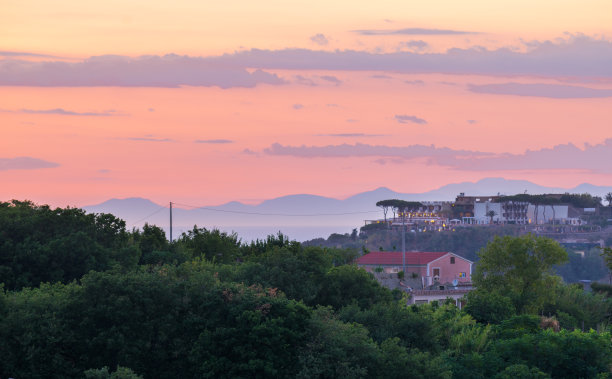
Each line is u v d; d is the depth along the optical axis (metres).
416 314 88.56
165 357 71.19
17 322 66.94
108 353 68.94
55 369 66.50
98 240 99.69
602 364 86.44
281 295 78.19
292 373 70.31
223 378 69.06
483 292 118.88
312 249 104.56
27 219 94.31
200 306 73.75
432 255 189.38
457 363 84.19
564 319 122.94
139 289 72.44
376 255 194.25
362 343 73.94
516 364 83.44
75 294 71.31
